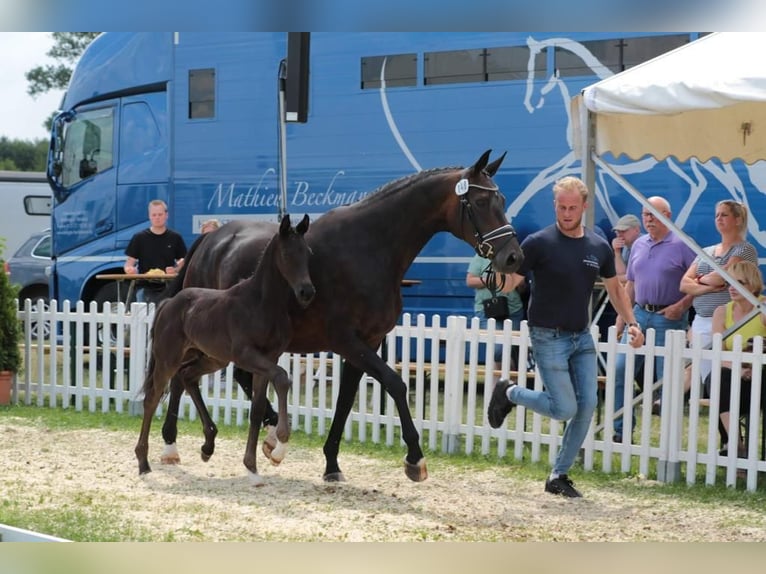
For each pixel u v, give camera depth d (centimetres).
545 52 1496
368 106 1628
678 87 960
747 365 1052
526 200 1516
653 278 1219
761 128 1126
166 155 1828
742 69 938
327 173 1662
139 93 1870
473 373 1157
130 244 1680
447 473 1059
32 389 1528
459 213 914
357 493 951
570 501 934
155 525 804
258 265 930
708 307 1173
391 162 1612
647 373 1042
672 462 1022
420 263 1609
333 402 1265
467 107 1554
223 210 1767
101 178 1922
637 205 1441
